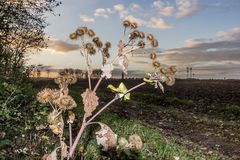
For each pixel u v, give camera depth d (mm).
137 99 34281
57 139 8602
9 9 24641
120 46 2939
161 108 27344
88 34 2959
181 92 43031
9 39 24578
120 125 12695
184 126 20359
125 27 2941
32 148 7746
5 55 17562
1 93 10797
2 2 24344
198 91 44344
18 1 24859
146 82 2928
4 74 15195
